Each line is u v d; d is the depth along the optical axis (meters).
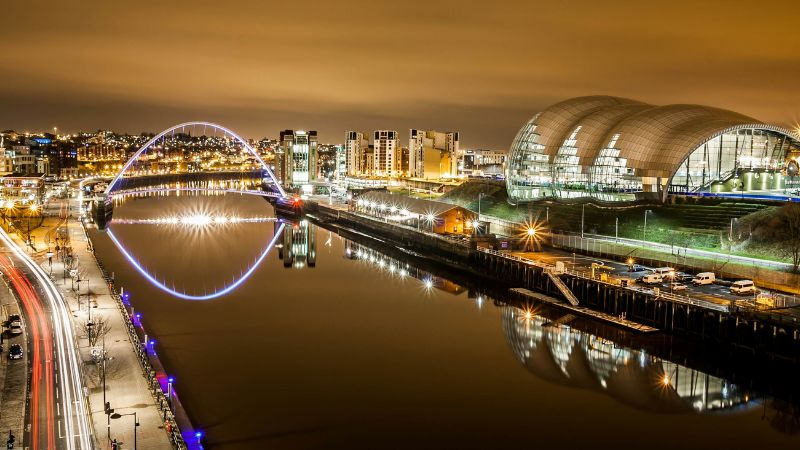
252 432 57.25
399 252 158.75
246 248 166.62
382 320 93.69
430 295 110.62
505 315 96.75
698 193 134.88
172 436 49.75
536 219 158.00
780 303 77.38
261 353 78.19
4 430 50.16
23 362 64.62
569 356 78.19
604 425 60.06
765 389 69.06
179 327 89.25
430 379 70.38
